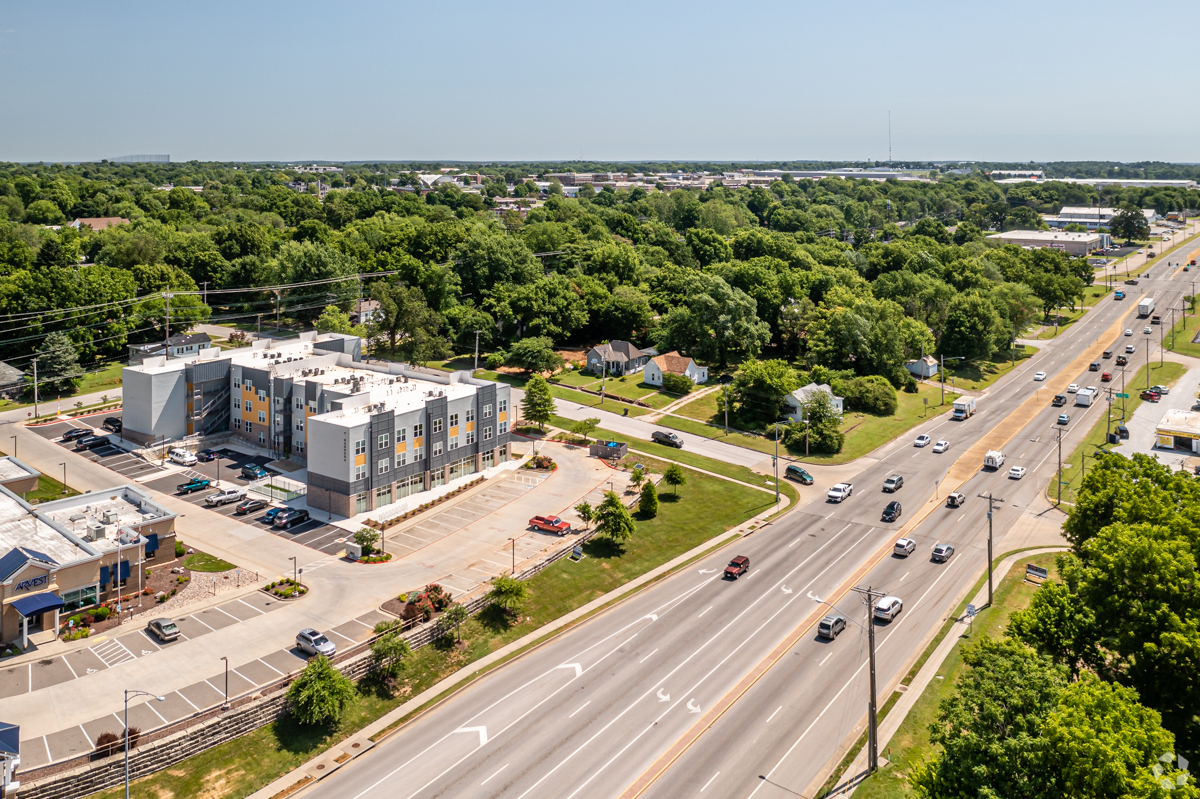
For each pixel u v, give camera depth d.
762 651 71.50
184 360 124.62
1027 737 43.16
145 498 86.69
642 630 75.50
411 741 60.12
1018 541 93.50
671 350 169.38
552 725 61.78
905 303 187.12
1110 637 57.91
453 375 117.81
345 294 184.12
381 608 75.62
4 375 135.00
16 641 68.75
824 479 115.00
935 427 139.25
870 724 54.56
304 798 54.03
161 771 55.78
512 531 93.75
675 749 58.69
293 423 113.69
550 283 178.38
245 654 67.81
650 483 100.69
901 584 83.44
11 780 51.06
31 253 184.88
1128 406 146.12
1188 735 53.34
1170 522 64.06
